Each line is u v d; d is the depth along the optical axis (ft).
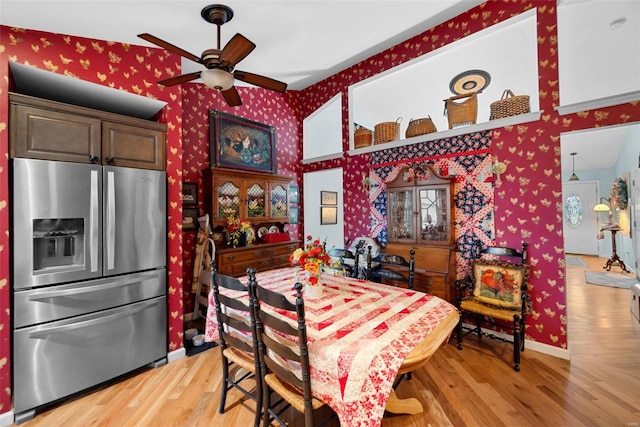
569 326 10.45
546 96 8.63
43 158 6.38
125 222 7.51
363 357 4.04
